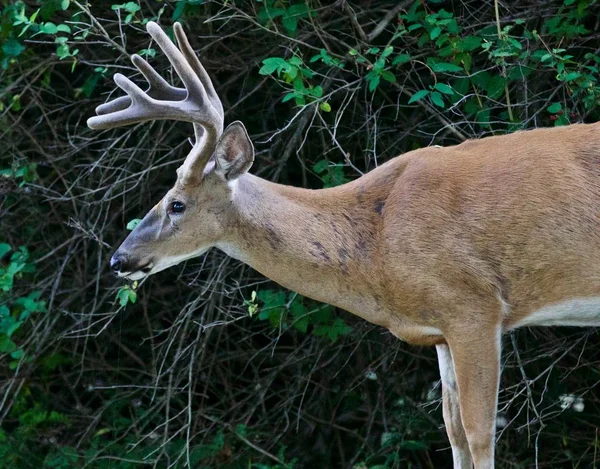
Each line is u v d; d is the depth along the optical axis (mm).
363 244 8289
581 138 8141
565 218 7957
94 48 12773
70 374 12914
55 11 11977
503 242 8008
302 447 12398
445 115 11289
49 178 12883
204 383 12688
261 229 8328
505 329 8273
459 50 10188
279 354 12547
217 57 12219
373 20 11734
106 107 8547
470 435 8125
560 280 8023
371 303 8383
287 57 11633
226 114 12297
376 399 12359
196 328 12359
